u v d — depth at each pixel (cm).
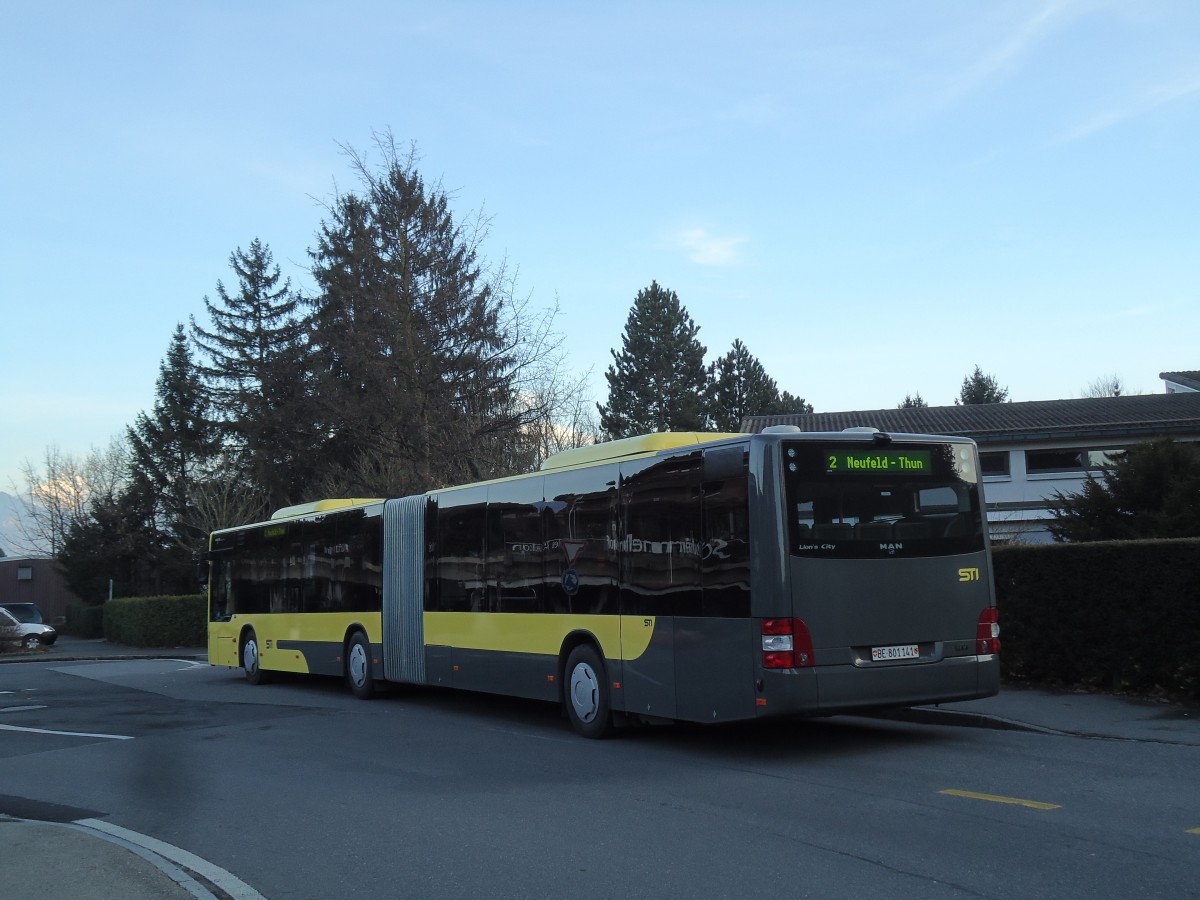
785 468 953
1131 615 1211
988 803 763
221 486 4453
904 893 563
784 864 627
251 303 5169
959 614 1013
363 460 3247
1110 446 2933
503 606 1327
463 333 2984
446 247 3066
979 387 7819
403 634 1562
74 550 5538
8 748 1281
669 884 599
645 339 6272
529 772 972
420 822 784
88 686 2180
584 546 1184
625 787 884
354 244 3159
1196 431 2873
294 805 870
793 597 934
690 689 1016
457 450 2884
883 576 976
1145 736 994
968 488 1042
